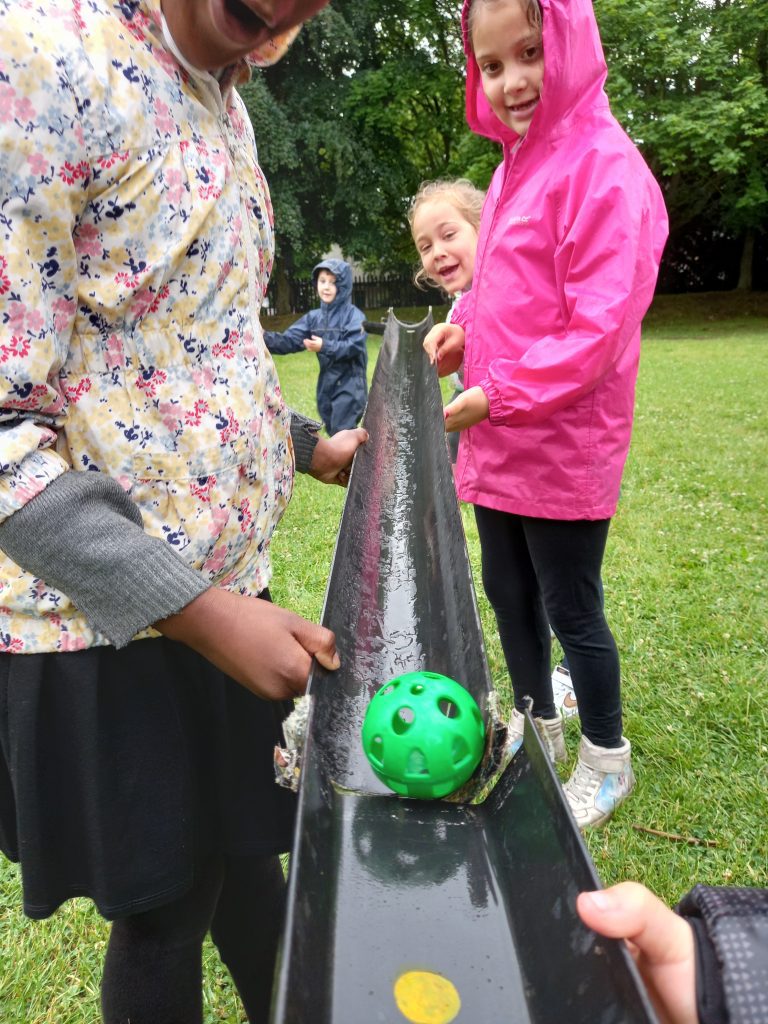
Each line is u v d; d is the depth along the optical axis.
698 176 22.19
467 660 1.23
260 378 1.27
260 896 1.55
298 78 23.25
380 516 1.90
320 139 22.28
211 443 1.17
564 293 2.03
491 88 2.12
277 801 1.40
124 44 1.02
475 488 2.35
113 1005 1.32
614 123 2.01
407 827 1.00
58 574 0.99
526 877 0.84
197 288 1.14
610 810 2.37
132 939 1.31
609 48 19.41
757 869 2.18
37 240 0.96
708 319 21.84
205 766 1.32
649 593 3.78
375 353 15.40
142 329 1.10
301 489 5.74
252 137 1.39
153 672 1.19
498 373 1.96
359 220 24.58
